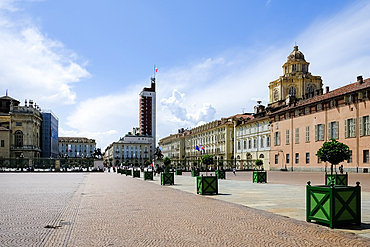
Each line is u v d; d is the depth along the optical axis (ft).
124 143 555.28
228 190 71.56
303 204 47.29
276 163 232.73
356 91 159.94
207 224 33.12
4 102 463.42
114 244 25.48
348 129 166.81
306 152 199.31
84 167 327.67
